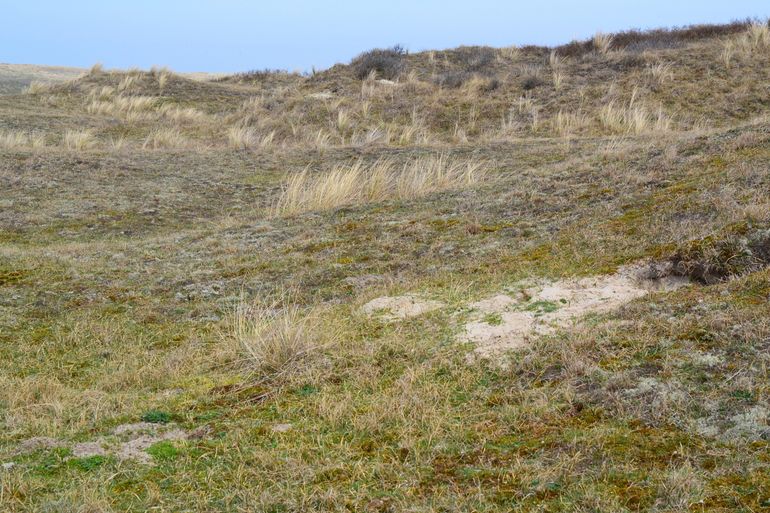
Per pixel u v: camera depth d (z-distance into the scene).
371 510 3.46
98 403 5.03
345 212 10.52
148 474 3.97
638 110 17.97
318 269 8.02
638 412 4.04
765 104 17.97
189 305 7.39
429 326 5.78
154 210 12.45
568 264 6.71
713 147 9.72
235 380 5.33
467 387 4.71
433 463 3.85
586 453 3.77
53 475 4.00
